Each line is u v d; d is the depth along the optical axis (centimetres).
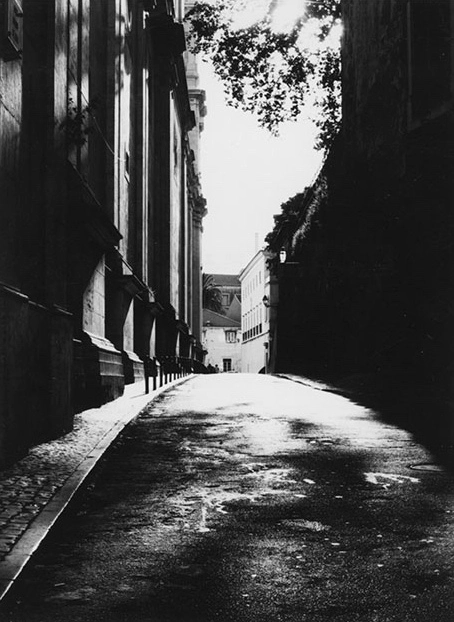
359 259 2211
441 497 689
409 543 536
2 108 850
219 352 10362
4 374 796
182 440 1059
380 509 641
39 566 488
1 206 845
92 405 1487
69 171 1381
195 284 6022
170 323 3606
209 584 450
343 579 456
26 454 883
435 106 1852
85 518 620
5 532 541
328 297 2930
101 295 1725
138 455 931
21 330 874
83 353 1505
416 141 1847
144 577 464
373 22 2309
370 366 2222
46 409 1005
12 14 850
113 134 2103
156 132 3638
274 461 882
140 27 2838
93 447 951
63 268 1120
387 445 1004
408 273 1891
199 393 2003
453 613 398
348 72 2677
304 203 3641
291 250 4278
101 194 2036
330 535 559
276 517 617
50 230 1063
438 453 936
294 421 1293
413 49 1870
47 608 410
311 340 3406
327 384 2344
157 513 635
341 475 795
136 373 2361
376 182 2089
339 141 2892
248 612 402
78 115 1270
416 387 1864
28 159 993
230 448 982
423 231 1841
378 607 407
